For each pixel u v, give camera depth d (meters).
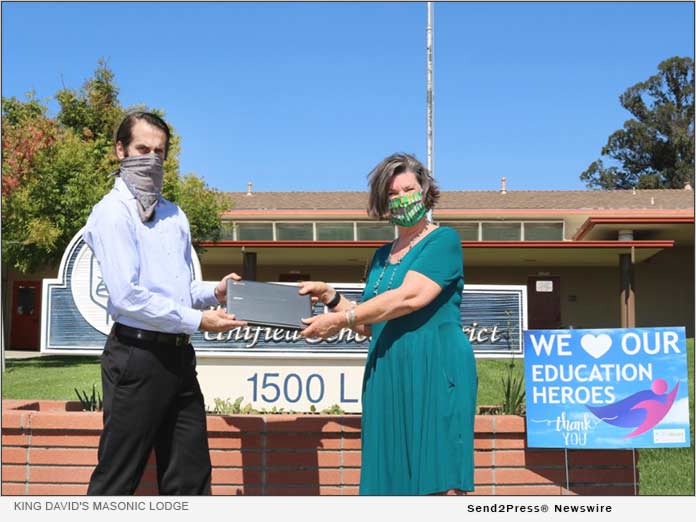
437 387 3.48
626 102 56.16
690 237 23.06
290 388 5.83
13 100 23.30
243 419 4.41
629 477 4.32
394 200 3.61
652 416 4.14
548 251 20.70
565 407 4.23
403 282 3.52
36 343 23.78
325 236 25.44
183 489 3.56
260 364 5.85
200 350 5.85
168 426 3.57
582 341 4.23
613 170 56.94
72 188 17.84
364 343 5.82
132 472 3.38
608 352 4.21
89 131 20.67
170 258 3.50
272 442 4.41
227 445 4.41
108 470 3.37
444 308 3.58
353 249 20.89
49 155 18.17
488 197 29.17
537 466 4.32
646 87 55.22
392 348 3.59
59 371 13.86
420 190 3.63
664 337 4.16
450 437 3.45
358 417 4.44
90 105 22.84
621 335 4.20
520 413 5.04
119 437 3.36
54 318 5.73
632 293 20.62
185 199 20.05
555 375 4.25
